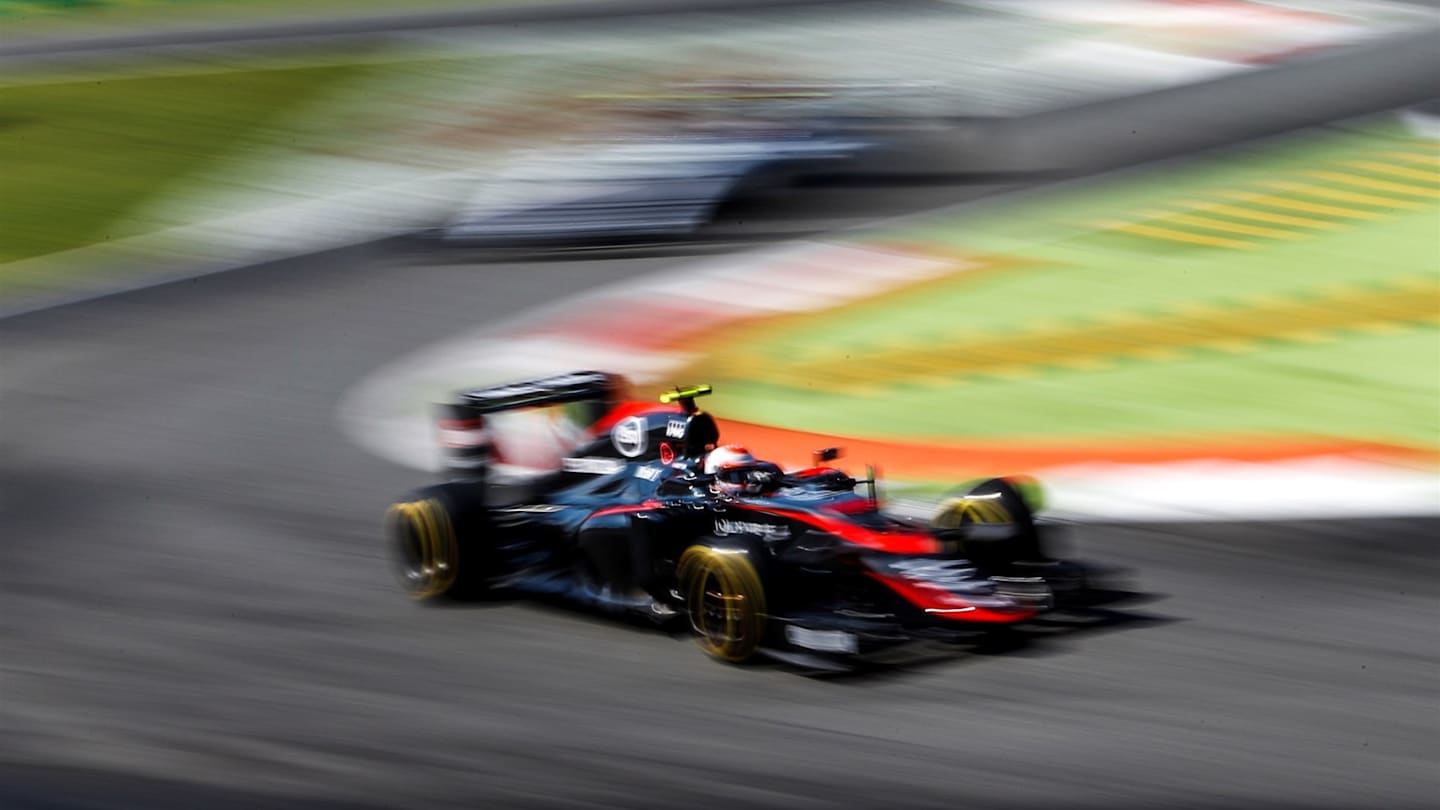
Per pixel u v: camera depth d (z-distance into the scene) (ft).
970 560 85.05
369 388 146.92
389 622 91.45
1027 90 267.18
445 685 80.33
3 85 294.05
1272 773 65.92
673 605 86.69
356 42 320.91
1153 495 108.27
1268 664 79.15
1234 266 169.48
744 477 87.66
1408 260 166.91
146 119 265.95
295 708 77.61
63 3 375.66
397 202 216.54
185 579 100.17
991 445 120.98
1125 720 71.92
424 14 353.51
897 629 76.95
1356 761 67.05
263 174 234.79
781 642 78.95
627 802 64.90
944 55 295.69
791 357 147.74
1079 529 102.73
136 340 165.48
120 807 66.03
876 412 130.93
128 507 116.26
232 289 183.21
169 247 202.08
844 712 73.72
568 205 203.72
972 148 228.84
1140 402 128.47
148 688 81.20
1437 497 104.68
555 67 291.99
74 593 97.71
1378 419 120.88
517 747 71.41
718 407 135.13
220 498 117.70
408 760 70.33
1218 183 205.87
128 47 326.85
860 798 64.23
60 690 81.20
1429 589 90.12
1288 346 141.59
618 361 150.00
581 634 88.07
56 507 116.78
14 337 168.35
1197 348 142.61
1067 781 65.41
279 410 141.08
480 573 93.35
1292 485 108.37
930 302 162.81
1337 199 194.49
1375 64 274.36
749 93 259.80
